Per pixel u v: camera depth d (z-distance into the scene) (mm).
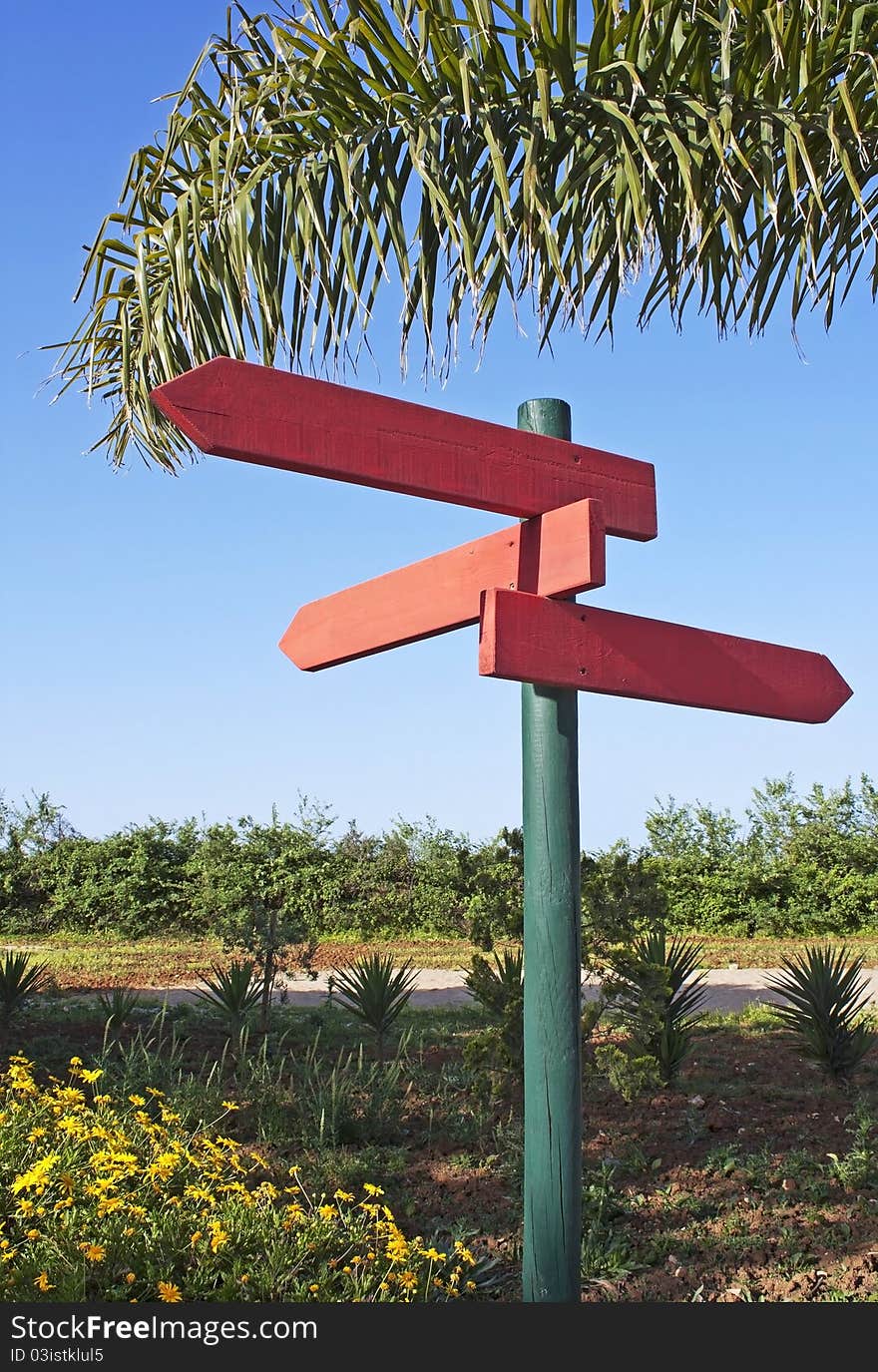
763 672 3020
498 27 3273
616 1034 6270
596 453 2822
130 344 4336
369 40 3336
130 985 9438
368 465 2400
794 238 3893
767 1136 4547
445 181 3486
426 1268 3164
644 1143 4438
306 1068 5215
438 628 2895
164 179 3992
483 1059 4496
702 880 14734
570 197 3592
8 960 6582
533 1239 2750
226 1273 2828
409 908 14453
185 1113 4309
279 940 6918
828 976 5922
